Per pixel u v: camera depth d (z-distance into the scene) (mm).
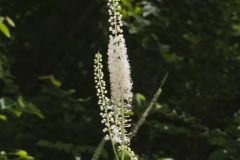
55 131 7363
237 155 6145
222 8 8422
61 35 10203
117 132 3420
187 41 8242
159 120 7410
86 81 9188
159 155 7801
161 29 8023
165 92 8344
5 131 7062
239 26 8422
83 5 10250
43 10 10422
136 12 7926
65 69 9664
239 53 8438
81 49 9633
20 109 5824
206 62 8375
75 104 7523
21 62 9930
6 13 9734
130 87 3322
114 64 3275
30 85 9797
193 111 8352
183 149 8039
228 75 8508
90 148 6730
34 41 9961
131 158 3439
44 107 7395
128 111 3408
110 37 3305
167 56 7938
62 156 7430
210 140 6527
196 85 8320
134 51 8398
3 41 9453
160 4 8422
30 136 7133
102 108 3414
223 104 8484
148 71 8477
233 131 6996
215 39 8422
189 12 8383
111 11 3361
